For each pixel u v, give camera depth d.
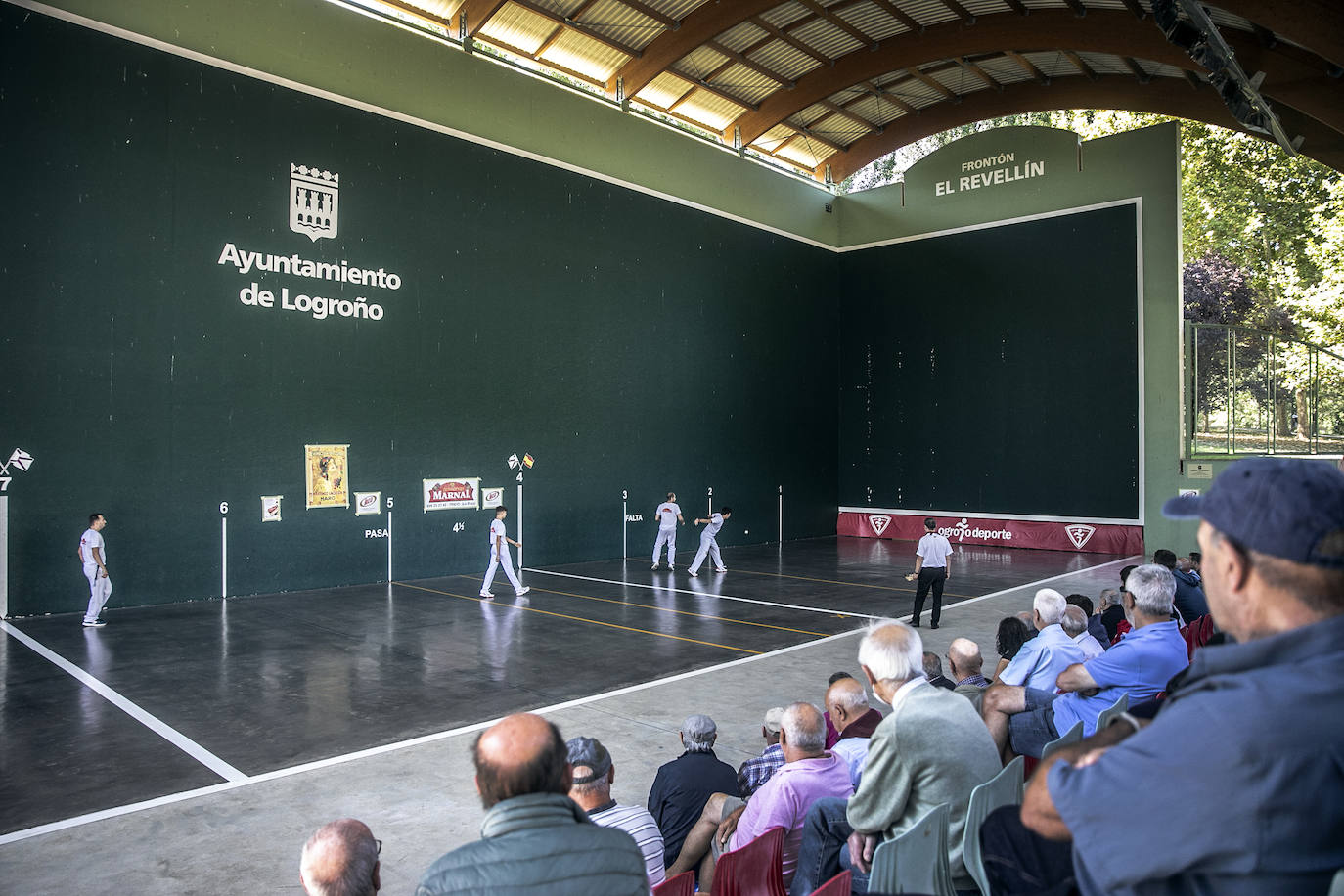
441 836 5.38
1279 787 1.17
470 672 9.53
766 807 3.75
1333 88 16.62
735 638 11.35
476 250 17.78
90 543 12.09
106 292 13.30
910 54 20.58
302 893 4.62
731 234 23.25
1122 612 7.89
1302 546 1.27
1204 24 12.57
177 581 13.99
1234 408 22.23
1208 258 34.41
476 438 17.77
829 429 26.42
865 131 26.16
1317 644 1.27
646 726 7.61
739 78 22.14
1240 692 1.25
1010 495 23.58
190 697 8.50
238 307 14.62
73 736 7.32
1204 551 1.44
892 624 3.30
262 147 14.91
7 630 11.77
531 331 18.70
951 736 3.01
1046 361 23.06
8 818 5.62
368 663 9.93
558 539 19.14
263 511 14.89
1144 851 1.25
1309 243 32.41
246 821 5.59
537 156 18.81
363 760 6.76
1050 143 23.08
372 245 16.23
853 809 3.12
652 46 19.69
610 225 20.28
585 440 19.72
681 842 4.21
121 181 13.45
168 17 13.94
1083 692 4.71
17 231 12.52
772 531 24.36
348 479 15.92
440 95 17.27
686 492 21.97
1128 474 21.77
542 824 2.00
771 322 24.42
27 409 12.62
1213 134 33.84
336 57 15.84
